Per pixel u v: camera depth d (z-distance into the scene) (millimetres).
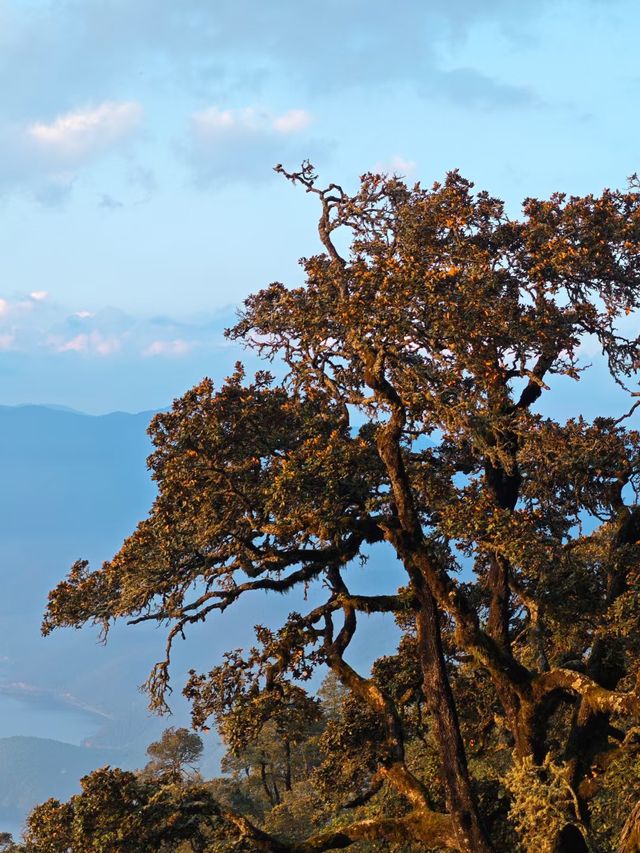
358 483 40406
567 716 52844
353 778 48688
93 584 43094
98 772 43094
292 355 43656
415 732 49375
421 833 40438
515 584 45250
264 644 43031
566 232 44531
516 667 42031
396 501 40406
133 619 42656
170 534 41188
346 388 42281
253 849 41812
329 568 43688
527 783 36219
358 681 44219
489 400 40781
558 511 44688
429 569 40969
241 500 41094
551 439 42469
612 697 38406
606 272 44500
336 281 40000
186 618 42156
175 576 42125
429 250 39562
